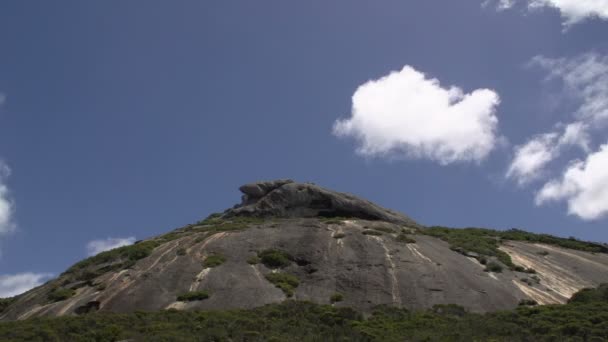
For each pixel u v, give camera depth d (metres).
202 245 50.72
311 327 34.78
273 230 54.16
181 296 41.66
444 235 58.41
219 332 32.69
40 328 34.66
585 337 31.98
